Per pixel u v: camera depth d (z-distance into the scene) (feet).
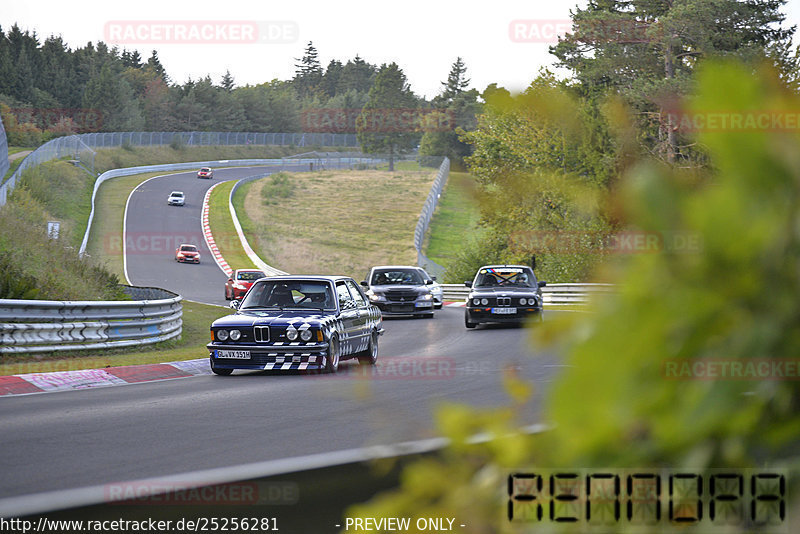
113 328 117.19
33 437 51.70
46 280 147.95
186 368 100.63
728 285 5.26
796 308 5.16
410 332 154.81
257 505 22.54
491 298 156.46
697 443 5.57
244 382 84.94
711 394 5.37
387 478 21.27
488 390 71.92
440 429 6.97
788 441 5.50
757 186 5.24
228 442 49.34
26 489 37.65
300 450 46.32
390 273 200.85
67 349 107.96
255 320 92.89
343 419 56.85
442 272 376.07
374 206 638.12
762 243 5.19
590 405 5.56
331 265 469.57
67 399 72.13
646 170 5.40
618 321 5.46
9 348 100.22
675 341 5.38
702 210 5.23
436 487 6.86
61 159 637.71
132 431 53.62
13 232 179.83
